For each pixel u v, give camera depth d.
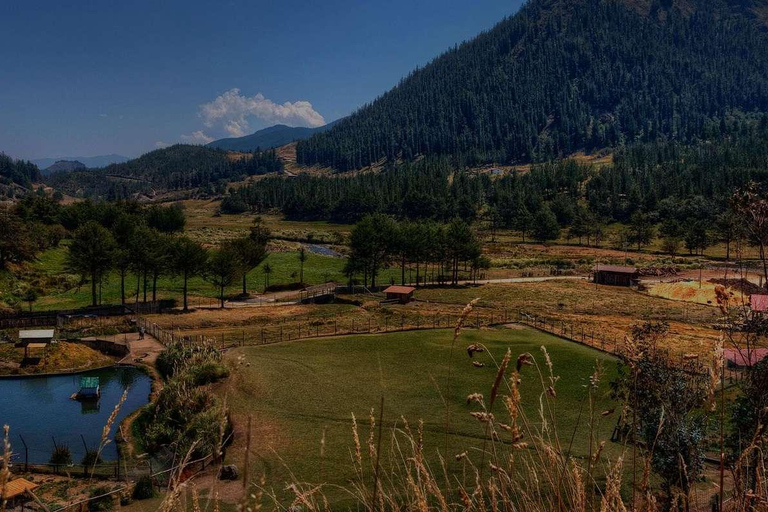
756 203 5.21
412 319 70.75
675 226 148.88
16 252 94.44
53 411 40.72
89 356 54.69
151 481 21.39
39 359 52.44
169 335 61.91
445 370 44.00
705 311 75.50
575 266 123.69
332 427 32.28
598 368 4.04
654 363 10.20
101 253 77.69
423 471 3.52
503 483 3.36
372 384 41.28
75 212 147.75
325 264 131.62
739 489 3.15
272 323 72.88
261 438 30.39
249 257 98.12
